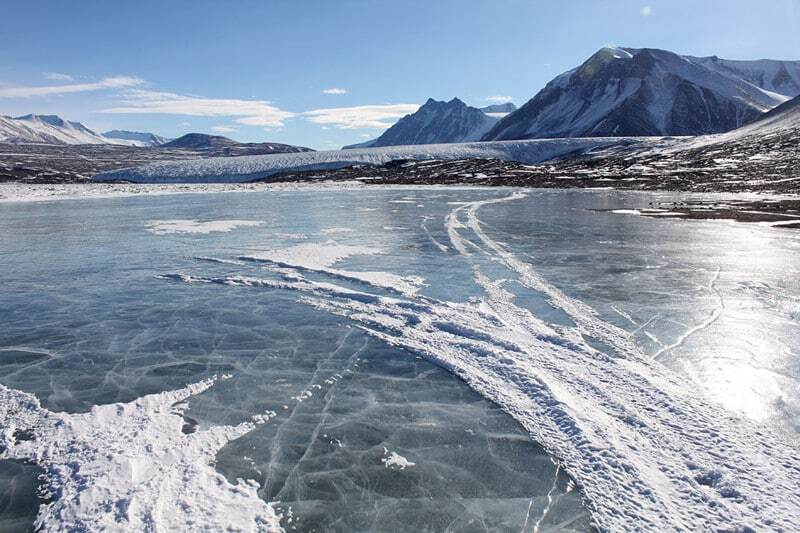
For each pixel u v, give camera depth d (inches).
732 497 167.0
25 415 243.0
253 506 178.2
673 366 270.1
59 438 222.2
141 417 239.0
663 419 216.1
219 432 226.5
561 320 346.3
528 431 220.8
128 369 293.7
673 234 705.6
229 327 357.7
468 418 234.2
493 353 293.0
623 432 208.2
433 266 523.2
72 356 312.8
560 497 179.8
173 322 370.0
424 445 215.2
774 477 175.5
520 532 165.0
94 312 394.6
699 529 155.1
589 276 471.5
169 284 471.8
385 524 170.9
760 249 588.1
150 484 188.4
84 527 166.2
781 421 213.5
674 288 425.1
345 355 306.8
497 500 180.7
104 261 570.6
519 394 249.0
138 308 402.6
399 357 302.8
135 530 163.6
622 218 893.8
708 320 341.1
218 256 588.4
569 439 209.0
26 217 988.6
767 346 295.0
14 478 195.8
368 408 246.2
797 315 349.1
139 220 926.4
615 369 265.9
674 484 176.1
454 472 197.0
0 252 627.5
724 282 442.3
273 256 580.1
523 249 612.4
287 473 198.4
